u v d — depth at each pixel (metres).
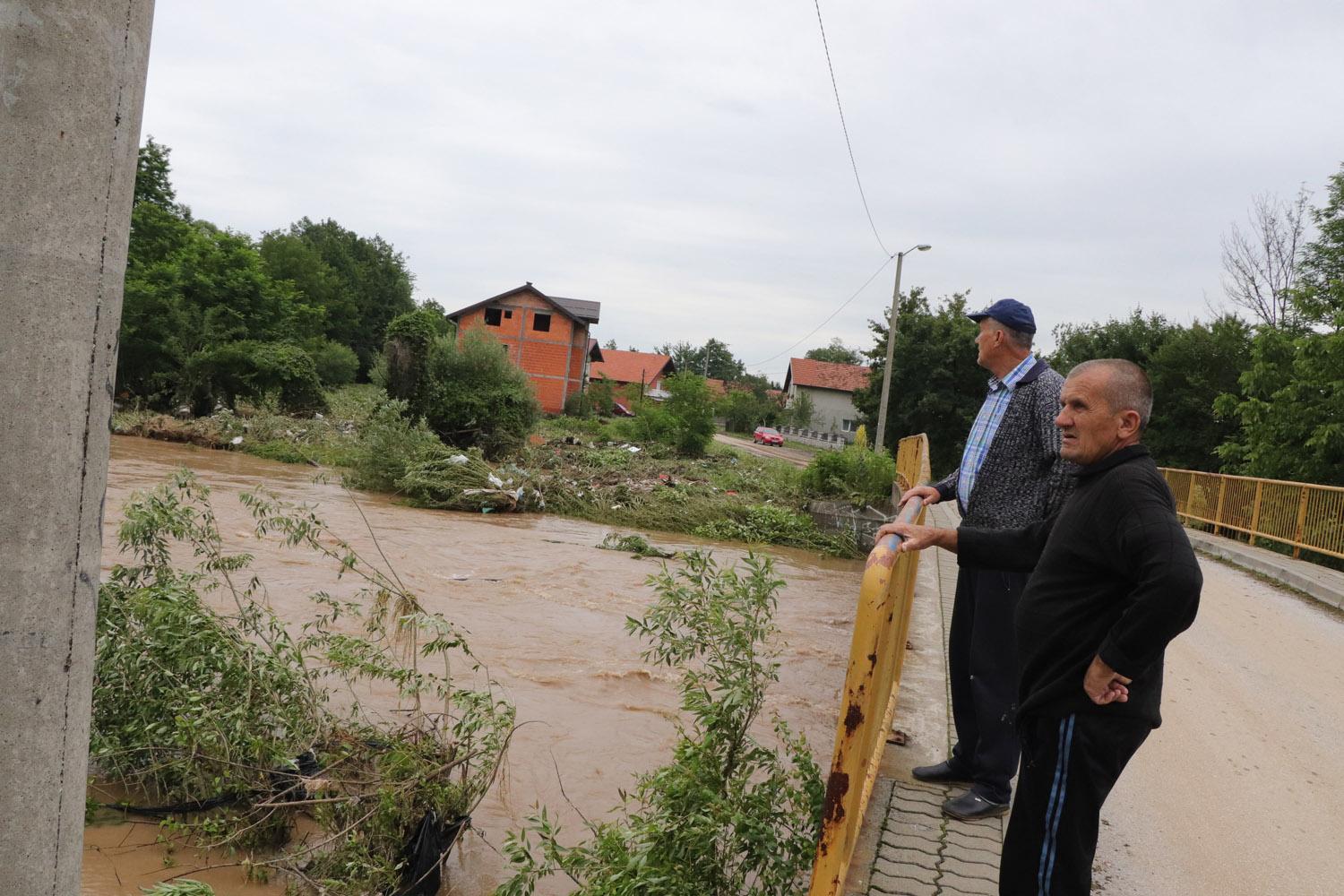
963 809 3.96
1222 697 6.54
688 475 23.20
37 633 1.56
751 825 2.84
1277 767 5.17
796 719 5.75
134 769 3.99
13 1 1.49
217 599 7.02
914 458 7.01
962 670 4.33
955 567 11.13
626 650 6.98
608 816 4.20
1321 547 14.02
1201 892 3.65
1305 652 8.41
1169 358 29.47
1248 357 28.70
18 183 1.49
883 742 4.41
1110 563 2.48
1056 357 38.38
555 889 3.58
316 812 3.58
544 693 5.87
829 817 2.47
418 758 3.73
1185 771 4.98
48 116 1.51
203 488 4.82
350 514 12.87
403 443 16.17
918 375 39.81
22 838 1.57
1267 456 18.47
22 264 1.50
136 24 1.63
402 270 79.56
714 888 2.87
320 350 47.97
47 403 1.54
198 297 30.61
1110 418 2.58
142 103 1.68
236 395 26.50
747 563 3.44
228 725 3.79
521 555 11.04
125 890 3.28
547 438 30.39
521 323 53.72
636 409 37.31
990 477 4.04
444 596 8.28
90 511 1.63
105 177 1.60
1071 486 3.80
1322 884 3.78
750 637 3.31
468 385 21.81
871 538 14.47
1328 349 17.58
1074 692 2.52
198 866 3.52
